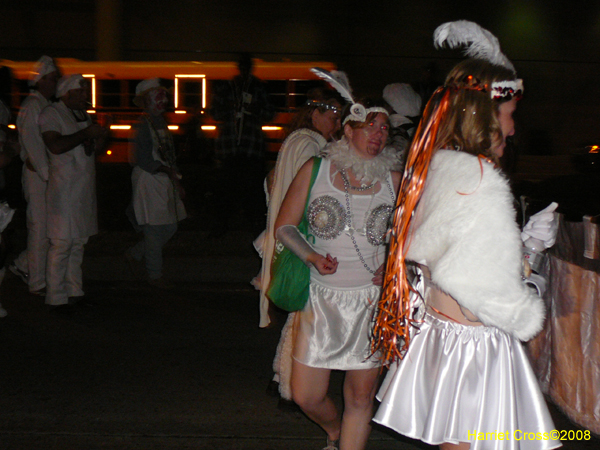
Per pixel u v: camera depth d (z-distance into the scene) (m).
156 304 6.17
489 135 2.06
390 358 2.32
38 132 5.68
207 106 15.12
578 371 3.42
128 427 3.77
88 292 6.53
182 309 6.03
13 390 4.25
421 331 2.24
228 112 8.36
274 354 4.94
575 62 15.98
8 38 16.44
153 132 6.18
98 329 5.45
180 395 4.21
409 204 2.10
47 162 5.71
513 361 2.17
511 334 1.99
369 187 2.84
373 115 2.83
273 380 4.21
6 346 5.03
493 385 2.12
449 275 1.94
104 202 11.28
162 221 6.34
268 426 3.81
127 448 3.54
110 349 5.00
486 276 1.91
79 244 5.83
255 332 5.43
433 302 2.22
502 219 1.92
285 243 2.85
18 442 3.59
